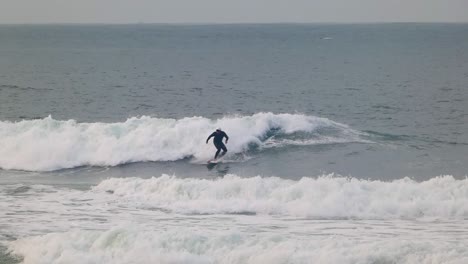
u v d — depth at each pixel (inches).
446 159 3944.4
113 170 3855.8
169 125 4274.1
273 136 4360.2
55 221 2610.7
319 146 4239.7
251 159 4020.7
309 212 2741.1
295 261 2037.4
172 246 2180.1
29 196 3085.6
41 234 2417.6
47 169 3897.6
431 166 3769.7
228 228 2490.2
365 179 3489.2
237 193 2962.6
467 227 2502.5
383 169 3710.6
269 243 2177.7
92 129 4202.8
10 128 4252.0
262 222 2608.3
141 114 6451.8
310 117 4571.9
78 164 3961.6
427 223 2576.3
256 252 2105.1
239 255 2096.5
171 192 3006.9
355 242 2160.4
